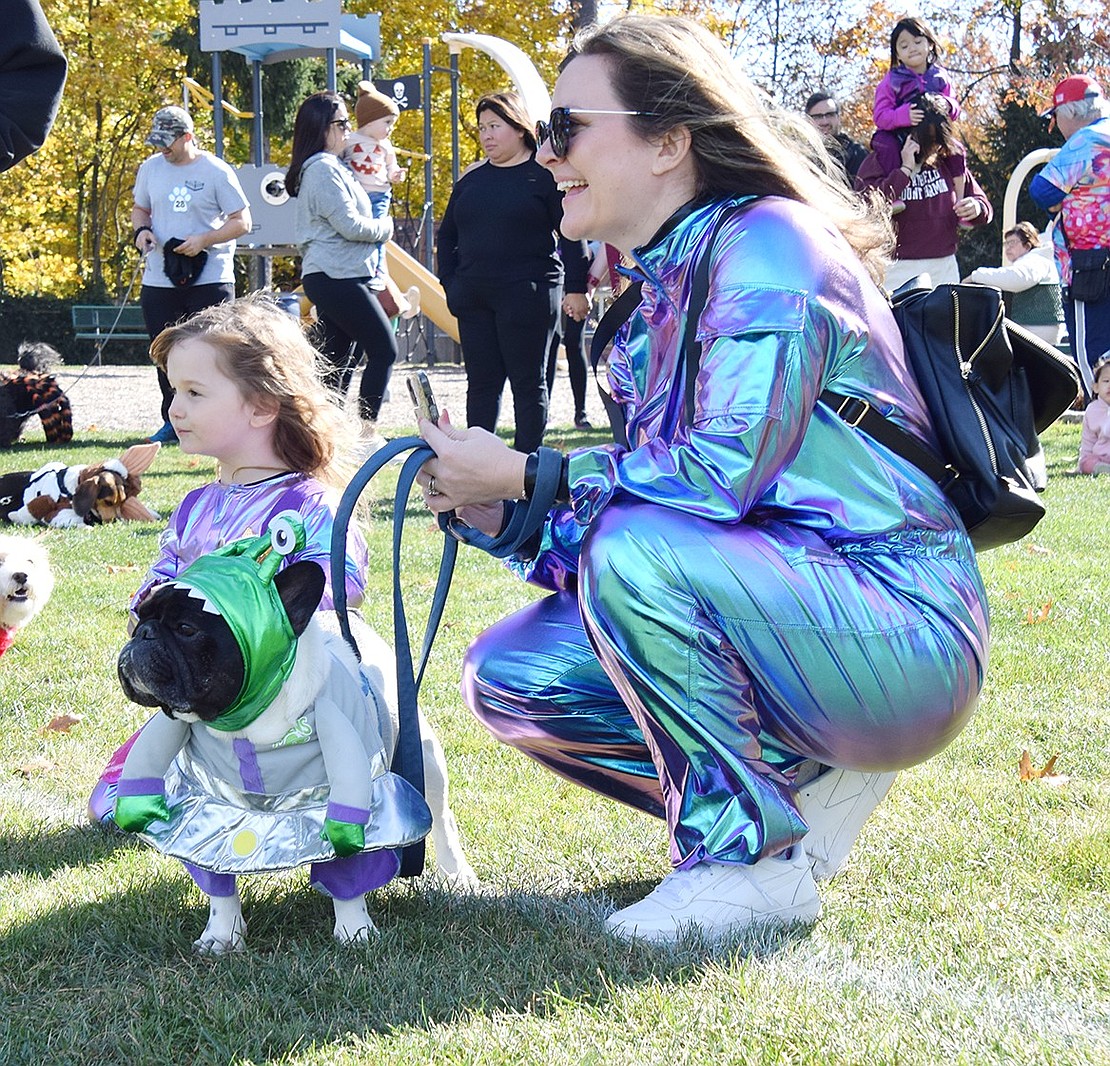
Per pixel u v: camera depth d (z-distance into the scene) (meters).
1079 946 2.57
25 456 10.78
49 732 4.20
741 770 2.57
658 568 2.51
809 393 2.49
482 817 3.46
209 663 2.31
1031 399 2.74
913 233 9.73
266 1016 2.35
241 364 3.13
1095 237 10.23
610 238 2.77
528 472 2.60
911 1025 2.24
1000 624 5.23
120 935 2.70
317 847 2.49
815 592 2.53
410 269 19.20
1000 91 35.56
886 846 3.12
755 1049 2.15
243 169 19.08
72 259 36.28
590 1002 2.35
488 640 3.00
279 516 2.47
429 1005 2.36
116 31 32.41
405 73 33.72
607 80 2.63
